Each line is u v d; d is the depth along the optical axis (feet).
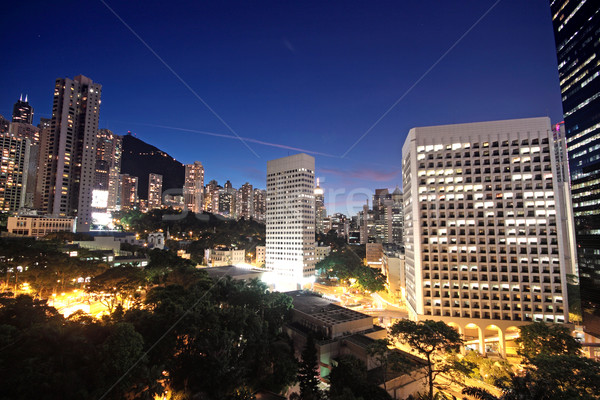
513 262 335.06
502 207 346.74
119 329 147.64
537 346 245.86
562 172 583.17
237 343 198.80
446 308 345.72
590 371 166.71
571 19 449.48
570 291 439.22
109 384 131.44
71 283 306.14
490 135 359.46
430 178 371.76
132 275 266.77
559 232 328.90
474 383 253.65
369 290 517.96
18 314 170.81
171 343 175.63
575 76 442.09
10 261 287.48
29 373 117.70
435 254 358.84
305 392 183.93
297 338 281.54
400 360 205.67
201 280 307.37
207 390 162.61
